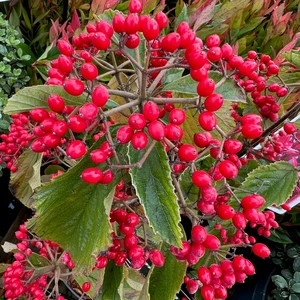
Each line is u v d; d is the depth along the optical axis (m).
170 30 0.38
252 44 0.42
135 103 0.15
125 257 0.17
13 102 0.14
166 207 0.13
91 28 0.17
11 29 0.35
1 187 0.40
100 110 0.14
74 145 0.13
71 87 0.13
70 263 0.23
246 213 0.16
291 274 0.37
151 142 0.14
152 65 0.18
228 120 0.20
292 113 0.25
